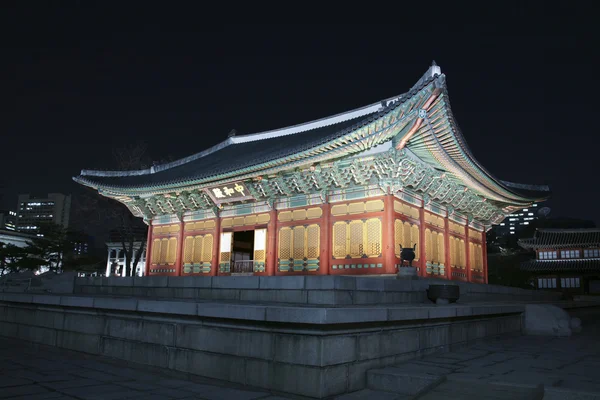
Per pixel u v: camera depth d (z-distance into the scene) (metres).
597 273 66.25
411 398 8.91
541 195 43.03
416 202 30.78
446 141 26.30
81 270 72.31
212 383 10.66
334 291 13.87
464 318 14.54
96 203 55.09
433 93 22.08
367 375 10.02
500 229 192.12
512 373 10.00
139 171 49.22
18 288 27.78
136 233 66.88
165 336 12.14
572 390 8.23
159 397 9.39
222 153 48.50
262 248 33.94
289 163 29.78
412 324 11.81
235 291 17.09
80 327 14.91
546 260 70.31
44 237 69.44
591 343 15.99
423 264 30.19
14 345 17.00
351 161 28.27
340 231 29.58
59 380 10.95
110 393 9.69
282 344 9.63
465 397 8.55
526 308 19.67
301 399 9.11
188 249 40.00
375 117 24.61
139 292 21.70
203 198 38.47
